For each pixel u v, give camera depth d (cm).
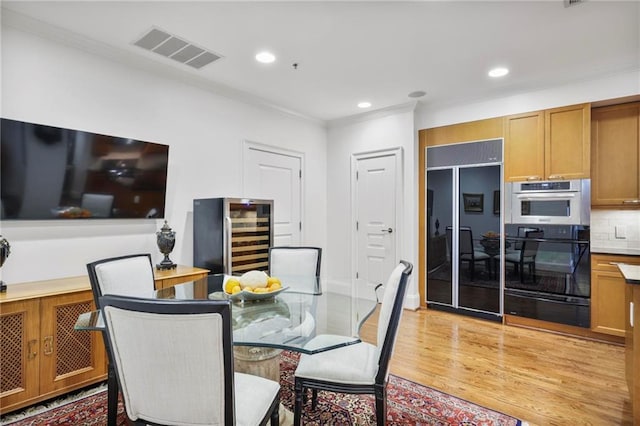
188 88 331
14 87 229
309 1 210
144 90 297
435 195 410
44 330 204
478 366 264
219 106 358
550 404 212
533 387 233
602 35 252
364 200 457
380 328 166
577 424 192
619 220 338
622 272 197
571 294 324
